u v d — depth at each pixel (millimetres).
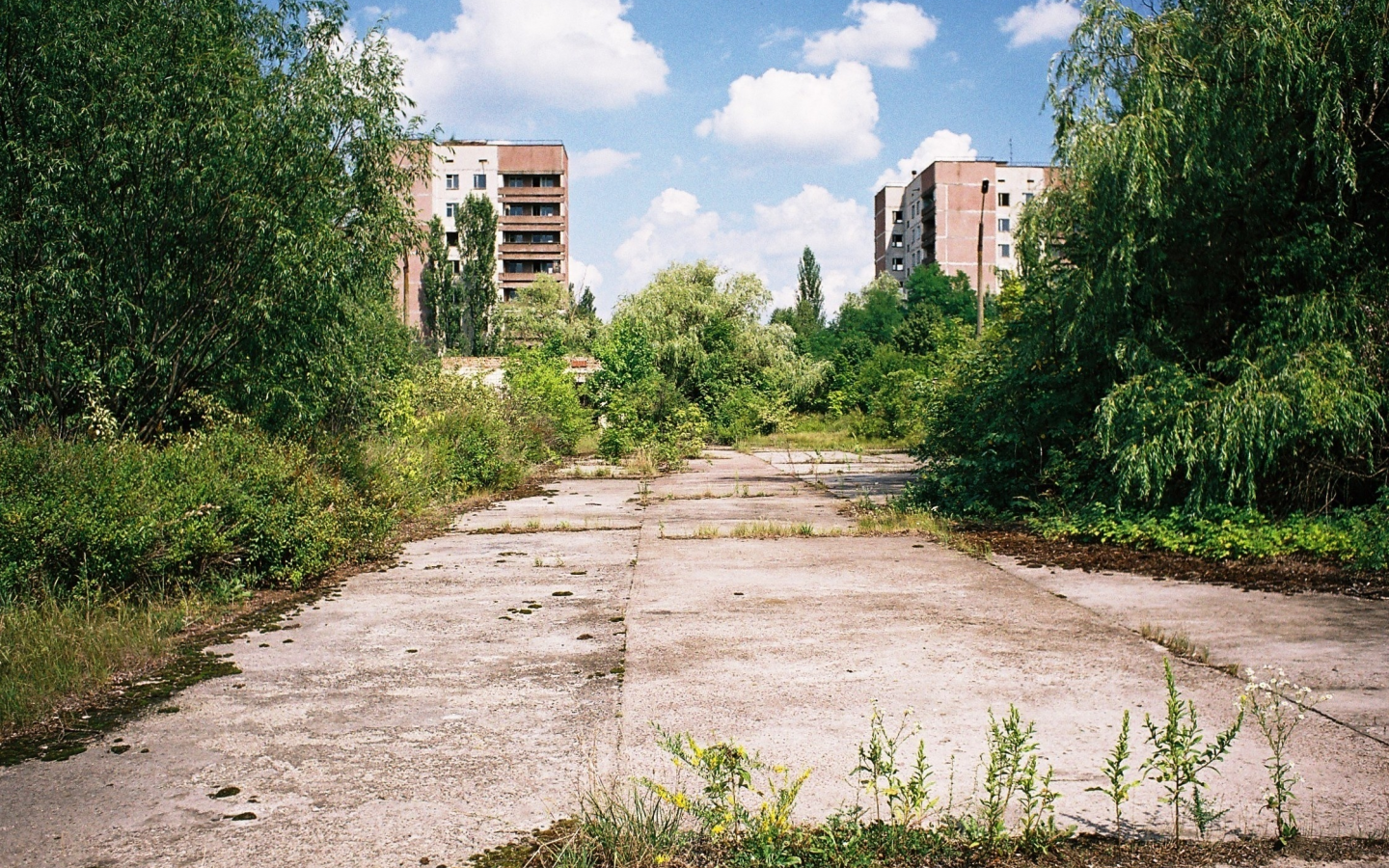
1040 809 3463
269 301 10359
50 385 9852
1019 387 12414
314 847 3396
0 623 6074
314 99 10859
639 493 17141
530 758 4234
